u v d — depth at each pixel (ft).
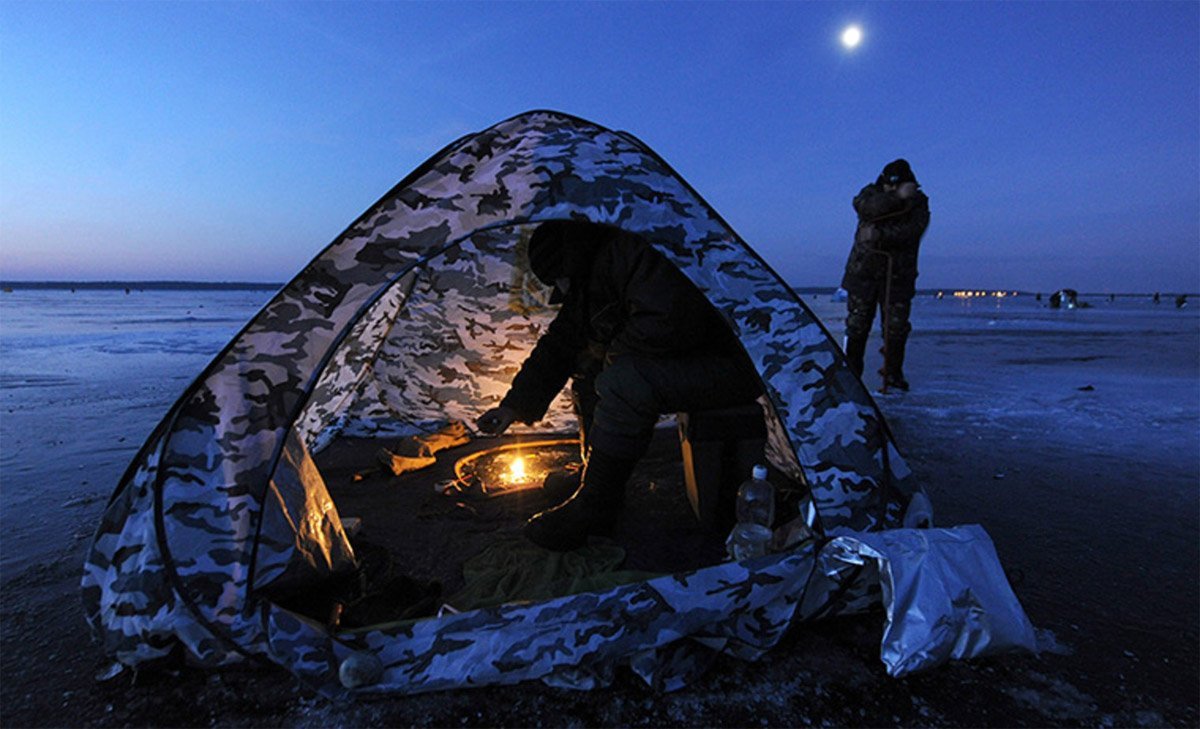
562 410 12.57
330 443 11.59
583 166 5.71
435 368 12.03
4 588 6.35
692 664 4.93
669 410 6.84
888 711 4.52
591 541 7.26
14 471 10.38
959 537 5.22
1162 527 8.00
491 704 4.58
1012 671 5.00
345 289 5.26
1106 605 6.05
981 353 30.53
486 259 11.00
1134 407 16.02
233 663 4.86
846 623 5.64
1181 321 62.28
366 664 4.56
